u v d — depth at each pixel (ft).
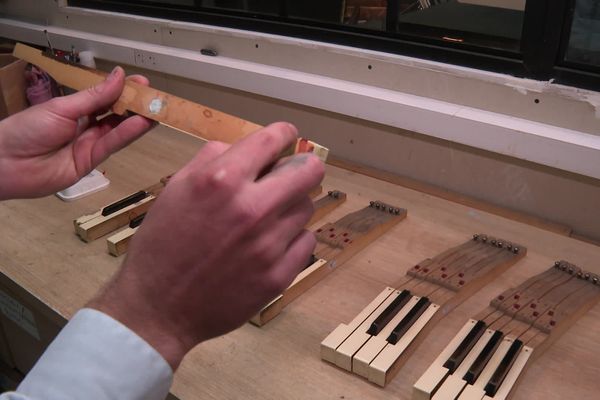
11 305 3.53
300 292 2.89
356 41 3.91
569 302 2.75
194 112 2.06
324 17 4.30
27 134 2.21
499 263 3.05
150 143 4.51
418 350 2.55
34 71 4.83
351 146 4.20
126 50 4.95
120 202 3.52
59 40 5.44
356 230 3.30
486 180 3.68
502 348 2.45
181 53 4.68
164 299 1.36
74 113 2.24
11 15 6.06
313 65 4.10
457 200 3.75
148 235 1.33
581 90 3.16
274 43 4.20
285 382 2.40
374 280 2.99
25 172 2.29
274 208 1.29
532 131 3.25
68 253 3.23
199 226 1.27
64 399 1.30
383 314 2.60
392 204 3.71
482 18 4.04
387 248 3.27
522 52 3.32
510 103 3.39
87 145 2.36
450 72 3.52
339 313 2.77
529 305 2.72
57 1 5.44
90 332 1.36
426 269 2.97
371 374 2.37
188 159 4.27
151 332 1.38
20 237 3.37
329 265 3.03
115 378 1.34
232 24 4.47
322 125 4.27
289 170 1.34
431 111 3.54
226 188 1.24
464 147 3.67
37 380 1.34
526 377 2.42
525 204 3.60
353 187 3.92
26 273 3.06
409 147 3.92
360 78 3.92
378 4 4.33
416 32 3.83
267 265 1.35
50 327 3.35
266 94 4.25
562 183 3.40
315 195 3.77
